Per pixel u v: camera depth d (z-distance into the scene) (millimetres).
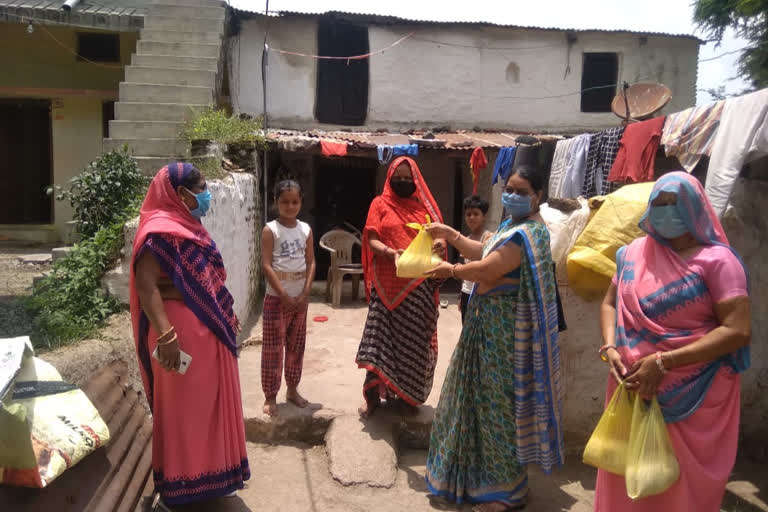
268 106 11102
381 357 3771
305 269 4031
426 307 3867
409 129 11594
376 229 3875
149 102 8578
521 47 11789
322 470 3568
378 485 3371
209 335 2758
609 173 5535
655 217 2283
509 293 2994
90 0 9953
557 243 3602
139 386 3689
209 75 8922
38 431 2143
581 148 5957
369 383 3859
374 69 11359
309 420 3945
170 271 2643
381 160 9039
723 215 3725
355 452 3588
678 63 12164
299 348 4078
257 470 3535
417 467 3688
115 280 4555
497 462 3090
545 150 6719
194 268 2730
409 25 11336
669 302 2289
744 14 11336
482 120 11859
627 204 3402
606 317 2643
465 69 11656
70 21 9094
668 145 4598
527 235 2883
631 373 2334
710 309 2248
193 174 2787
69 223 6703
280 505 3152
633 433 2285
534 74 11898
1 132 10367
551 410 2922
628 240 3363
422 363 3895
